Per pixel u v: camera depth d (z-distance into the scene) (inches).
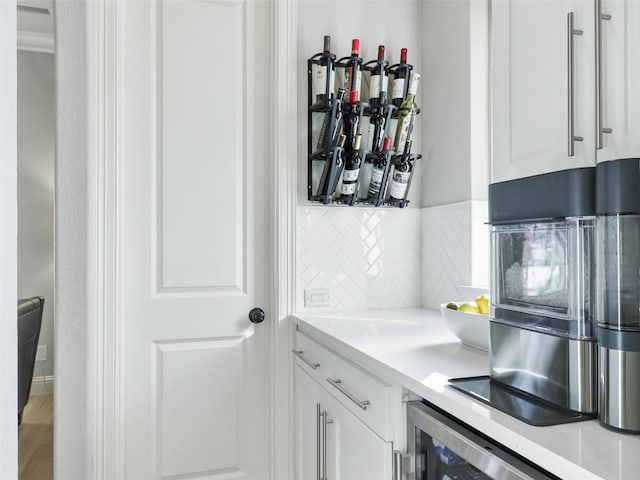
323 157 81.1
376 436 48.4
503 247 40.9
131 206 76.0
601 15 34.7
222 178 80.8
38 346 147.5
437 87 86.6
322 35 84.6
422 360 49.2
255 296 82.5
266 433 82.5
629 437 30.0
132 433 75.5
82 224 70.6
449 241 82.0
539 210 36.7
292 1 81.9
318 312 83.1
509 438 31.1
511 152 44.1
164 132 77.5
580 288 33.5
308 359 72.1
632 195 30.3
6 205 10.2
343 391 56.4
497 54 46.0
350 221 85.9
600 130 34.5
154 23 77.5
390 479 46.4
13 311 10.6
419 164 91.4
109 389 73.1
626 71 33.0
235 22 81.8
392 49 89.1
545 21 40.3
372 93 81.6
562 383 34.2
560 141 38.7
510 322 39.6
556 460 27.5
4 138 10.2
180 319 78.4
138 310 76.3
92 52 71.3
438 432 40.2
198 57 79.5
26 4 118.4
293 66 82.0
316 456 67.9
